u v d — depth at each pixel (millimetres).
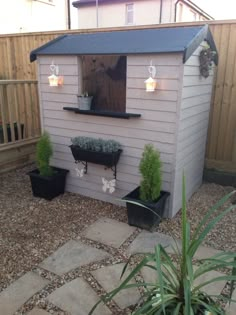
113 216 2889
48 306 1775
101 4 11641
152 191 2553
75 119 3117
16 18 7059
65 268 2123
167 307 1398
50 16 8211
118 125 2869
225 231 2645
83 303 1799
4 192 3443
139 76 2627
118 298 1829
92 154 2887
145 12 10867
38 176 3160
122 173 2996
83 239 2490
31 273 2066
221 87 3484
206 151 3758
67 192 3439
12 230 2627
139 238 2514
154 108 2635
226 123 3570
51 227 2682
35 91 4410
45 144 3135
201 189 3605
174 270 1509
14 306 1775
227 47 3342
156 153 2525
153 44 2578
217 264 1505
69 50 2941
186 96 2611
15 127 4332
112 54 2668
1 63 4957
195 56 2652
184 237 1422
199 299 1426
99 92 3184
